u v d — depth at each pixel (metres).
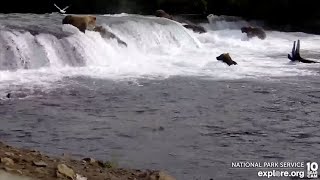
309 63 22.14
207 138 11.23
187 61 21.89
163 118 12.76
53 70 18.59
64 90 15.59
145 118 12.74
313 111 13.72
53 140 10.85
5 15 28.80
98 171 7.73
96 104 14.03
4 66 18.22
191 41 26.97
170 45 25.55
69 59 19.78
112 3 38.66
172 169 9.30
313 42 30.83
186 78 18.03
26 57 18.75
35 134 11.27
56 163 7.54
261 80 17.94
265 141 11.10
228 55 21.34
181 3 39.59
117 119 12.60
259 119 12.82
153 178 7.76
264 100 14.88
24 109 13.34
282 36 33.28
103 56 20.95
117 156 9.88
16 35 19.09
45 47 19.34
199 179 8.83
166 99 14.78
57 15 30.58
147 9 39.25
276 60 23.00
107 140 10.94
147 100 14.61
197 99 14.84
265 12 40.50
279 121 12.68
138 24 24.92
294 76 18.88
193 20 37.06
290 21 40.06
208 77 18.33
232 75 18.86
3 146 8.41
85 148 10.35
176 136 11.32
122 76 18.09
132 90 15.86
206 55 24.06
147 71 19.27
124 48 22.64
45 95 14.90
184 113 13.27
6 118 12.50
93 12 38.34
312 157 10.13
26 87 15.83
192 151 10.35
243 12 40.31
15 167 6.80
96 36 21.84
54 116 12.77
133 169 8.82
